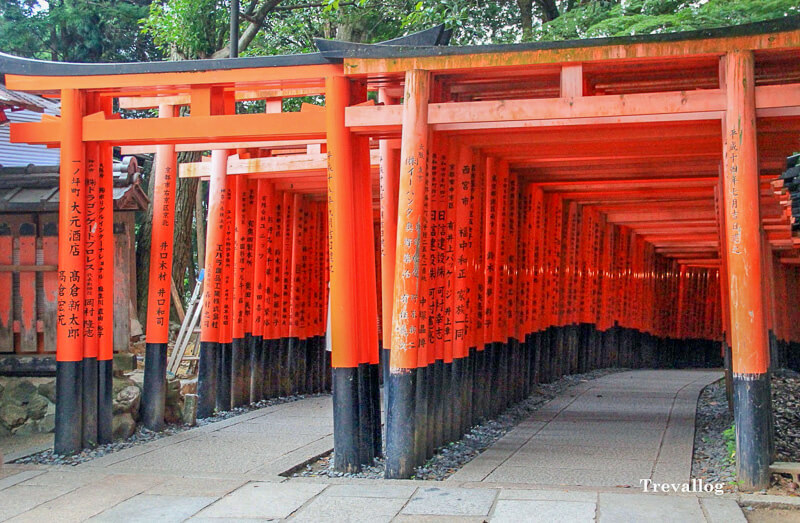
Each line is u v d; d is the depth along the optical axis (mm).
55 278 9180
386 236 9211
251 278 12469
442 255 8391
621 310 19312
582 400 12859
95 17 18578
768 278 14484
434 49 7305
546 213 14328
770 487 6480
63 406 8227
